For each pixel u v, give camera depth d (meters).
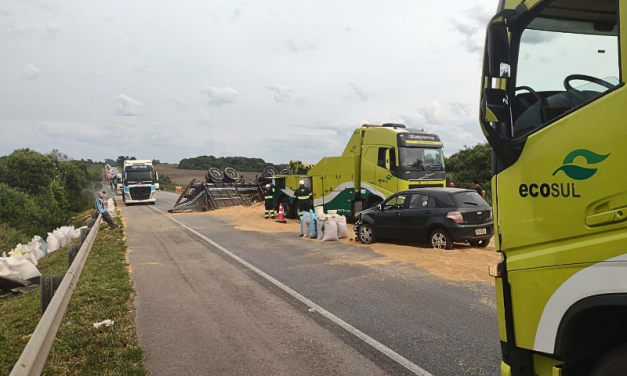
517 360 3.15
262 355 5.25
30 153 38.06
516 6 3.20
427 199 11.80
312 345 5.50
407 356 5.08
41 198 32.59
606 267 2.52
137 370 4.81
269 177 31.77
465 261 9.90
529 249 3.03
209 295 7.94
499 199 3.25
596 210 2.60
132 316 6.79
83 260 8.57
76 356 5.30
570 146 2.75
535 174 2.96
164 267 10.49
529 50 3.08
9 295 9.77
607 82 2.65
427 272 9.17
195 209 28.19
